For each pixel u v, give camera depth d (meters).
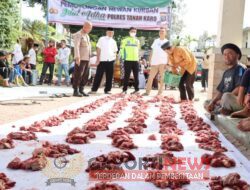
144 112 7.75
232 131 5.70
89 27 11.08
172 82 13.74
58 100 10.12
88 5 17.00
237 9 9.76
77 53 11.04
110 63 12.75
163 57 12.34
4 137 4.95
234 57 6.70
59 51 16.53
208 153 4.36
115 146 4.57
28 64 16.03
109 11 16.98
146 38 29.69
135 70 12.96
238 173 3.60
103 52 12.61
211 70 9.91
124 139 4.64
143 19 16.92
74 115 7.09
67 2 17.06
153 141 4.97
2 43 18.36
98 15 17.06
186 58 10.37
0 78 13.80
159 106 9.36
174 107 9.34
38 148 4.06
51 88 14.53
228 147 4.79
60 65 16.48
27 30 26.97
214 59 9.59
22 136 4.84
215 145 4.67
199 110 8.73
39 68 20.95
